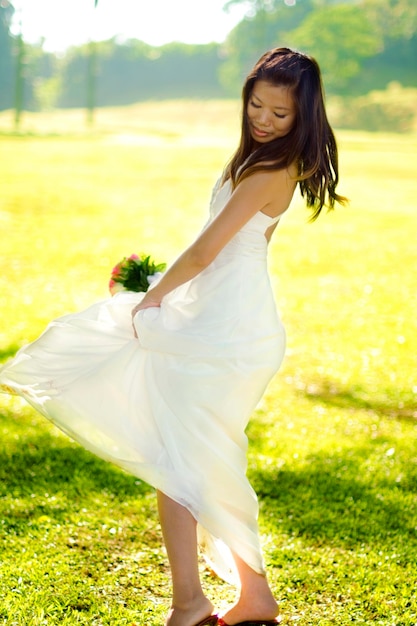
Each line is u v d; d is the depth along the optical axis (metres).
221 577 3.13
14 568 3.30
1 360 6.79
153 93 101.38
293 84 2.71
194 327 2.81
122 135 42.84
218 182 3.00
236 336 2.82
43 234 14.68
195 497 2.76
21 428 5.14
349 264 12.79
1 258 12.24
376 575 3.39
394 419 5.82
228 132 51.66
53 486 4.21
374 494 4.32
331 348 7.85
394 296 10.52
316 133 2.76
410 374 7.00
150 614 3.04
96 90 103.56
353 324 8.90
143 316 2.82
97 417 2.87
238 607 2.96
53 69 105.44
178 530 2.77
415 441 5.29
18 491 4.12
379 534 3.80
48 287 10.40
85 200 19.33
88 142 35.50
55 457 4.66
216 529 2.78
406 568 3.48
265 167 2.74
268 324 2.92
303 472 4.62
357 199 20.88
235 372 2.82
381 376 6.93
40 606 3.02
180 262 2.79
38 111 89.25
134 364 2.89
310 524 3.90
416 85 85.19
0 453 4.67
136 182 23.17
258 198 2.76
